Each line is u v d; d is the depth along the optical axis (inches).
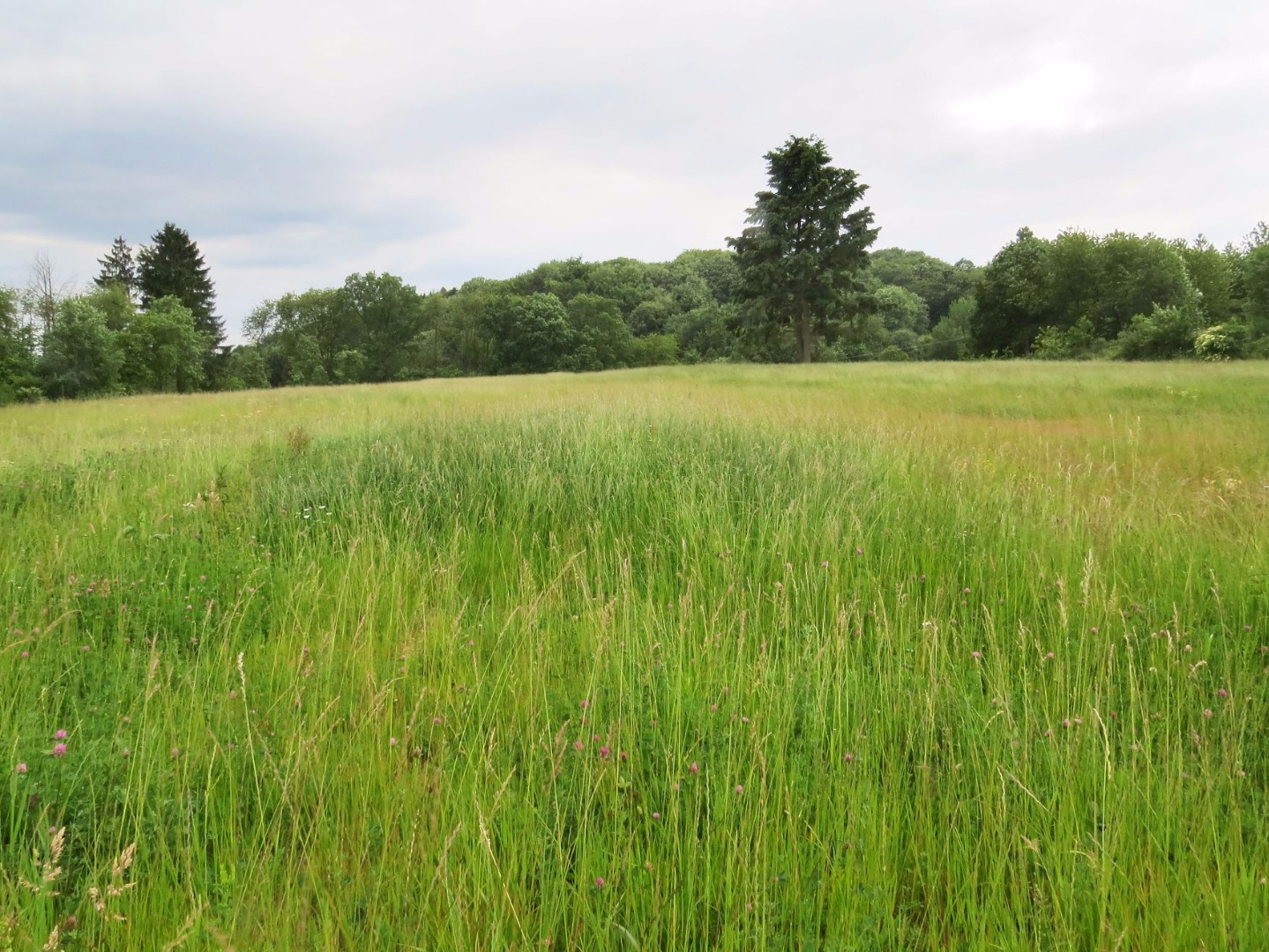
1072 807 92.7
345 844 92.3
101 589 163.9
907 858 94.0
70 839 91.6
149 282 2578.7
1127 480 311.3
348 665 134.0
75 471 295.7
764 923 77.7
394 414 512.4
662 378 1185.4
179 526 217.5
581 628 149.2
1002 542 196.9
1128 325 1989.4
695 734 117.3
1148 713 123.9
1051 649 146.2
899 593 164.6
